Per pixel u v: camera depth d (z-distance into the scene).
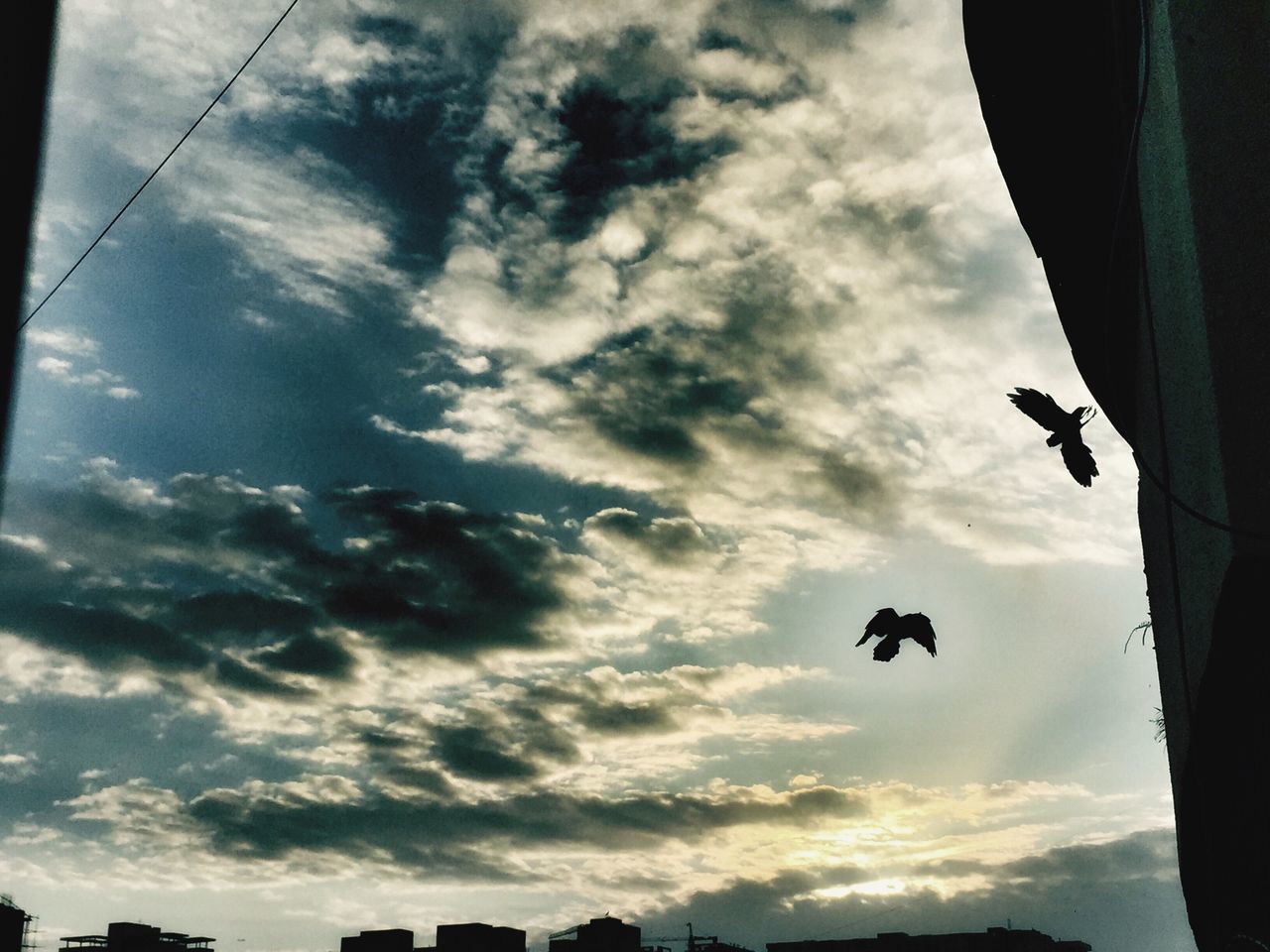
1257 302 3.11
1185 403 3.47
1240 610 3.20
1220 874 3.80
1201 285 3.18
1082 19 4.90
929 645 4.35
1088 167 5.22
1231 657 3.39
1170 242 3.52
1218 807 3.76
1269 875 3.33
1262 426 3.03
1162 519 4.11
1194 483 3.45
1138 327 4.50
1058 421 4.11
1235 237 3.17
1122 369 4.89
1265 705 3.27
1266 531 2.97
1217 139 3.26
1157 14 3.58
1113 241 3.74
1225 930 3.86
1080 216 5.39
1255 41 3.29
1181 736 4.11
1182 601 3.79
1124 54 4.29
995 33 5.17
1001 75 5.28
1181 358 3.48
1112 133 4.93
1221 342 3.12
